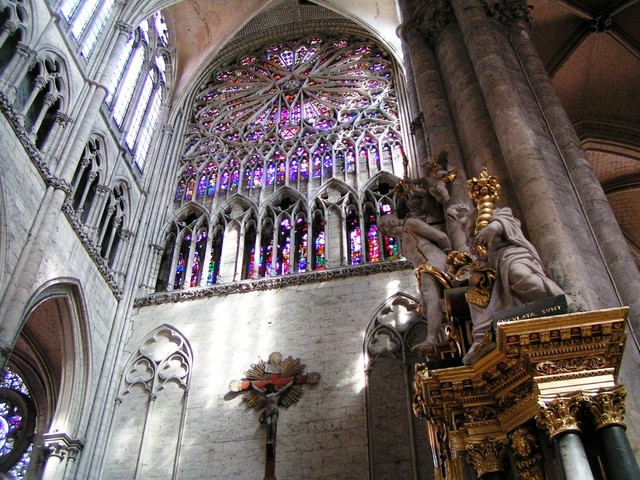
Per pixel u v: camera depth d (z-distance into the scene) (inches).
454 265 322.0
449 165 418.9
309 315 824.3
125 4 992.9
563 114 430.9
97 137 892.6
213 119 1187.3
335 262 885.2
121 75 1003.9
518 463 224.5
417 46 539.5
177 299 888.9
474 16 483.5
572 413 209.6
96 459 748.6
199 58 1240.2
